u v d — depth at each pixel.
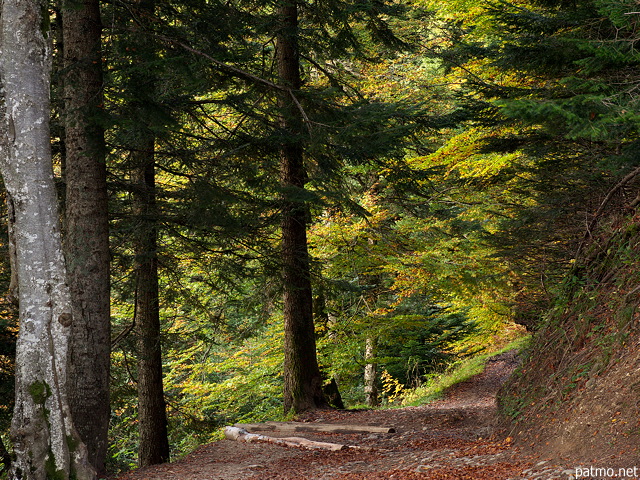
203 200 11.03
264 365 20.53
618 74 8.35
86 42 9.63
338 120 11.65
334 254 18.83
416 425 12.87
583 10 8.62
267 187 13.75
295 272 14.32
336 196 12.38
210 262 13.84
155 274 13.06
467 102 10.94
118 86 9.21
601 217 10.34
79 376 9.34
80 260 9.50
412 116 12.04
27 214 7.46
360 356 21.05
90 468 7.62
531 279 15.20
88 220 9.62
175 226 12.75
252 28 12.59
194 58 10.17
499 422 9.21
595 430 6.55
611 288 8.52
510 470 6.64
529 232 12.86
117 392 14.76
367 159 12.61
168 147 12.13
